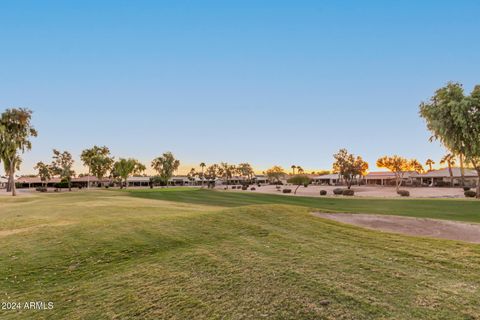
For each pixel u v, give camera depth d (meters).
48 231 12.24
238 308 5.55
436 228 12.78
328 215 15.16
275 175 122.00
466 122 35.16
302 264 7.70
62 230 12.27
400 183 95.25
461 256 8.11
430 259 7.92
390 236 10.71
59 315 5.90
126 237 11.06
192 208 21.69
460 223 13.73
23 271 8.36
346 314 5.14
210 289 6.45
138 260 8.87
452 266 7.36
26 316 5.96
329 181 126.25
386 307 5.33
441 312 5.12
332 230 11.70
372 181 121.69
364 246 9.38
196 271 7.58
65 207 22.06
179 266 8.04
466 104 34.41
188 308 5.69
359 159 76.31
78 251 9.73
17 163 55.22
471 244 9.42
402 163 70.62
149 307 5.86
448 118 36.28
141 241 10.60
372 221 14.09
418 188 79.94
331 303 5.54
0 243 10.93
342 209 21.86
